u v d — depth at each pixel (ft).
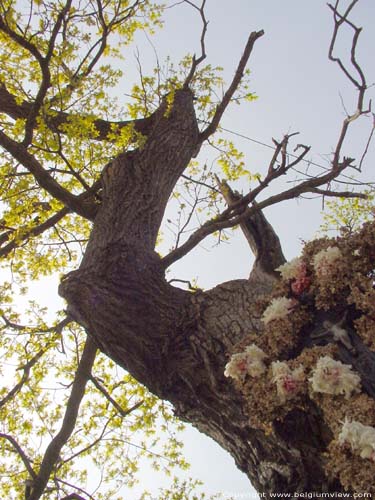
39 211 18.44
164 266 12.57
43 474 15.48
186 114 17.08
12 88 17.34
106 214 13.50
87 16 17.63
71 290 11.25
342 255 9.26
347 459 7.08
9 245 18.13
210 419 9.52
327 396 7.81
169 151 15.53
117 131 17.90
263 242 13.43
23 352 18.53
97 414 18.66
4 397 18.12
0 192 16.47
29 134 15.10
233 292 10.82
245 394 8.74
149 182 14.34
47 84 15.05
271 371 8.54
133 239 12.53
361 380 7.88
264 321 9.32
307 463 8.16
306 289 9.49
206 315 10.42
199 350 9.89
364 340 8.41
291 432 8.34
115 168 14.84
